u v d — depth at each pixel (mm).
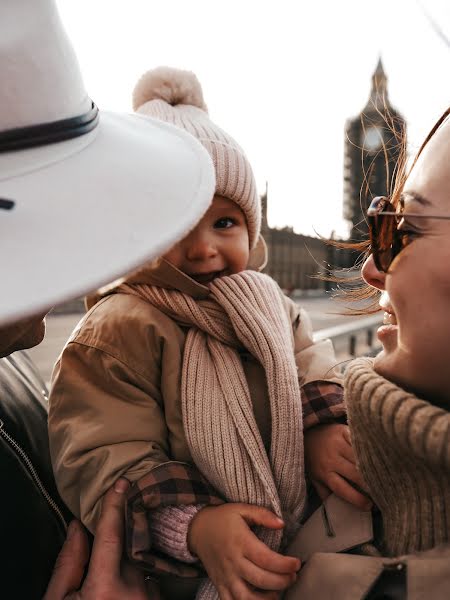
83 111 713
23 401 1215
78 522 1140
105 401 1175
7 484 995
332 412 1217
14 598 948
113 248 618
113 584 989
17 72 615
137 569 1050
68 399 1190
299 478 1137
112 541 1023
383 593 742
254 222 1536
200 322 1239
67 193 640
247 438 1112
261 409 1243
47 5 657
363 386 715
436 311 661
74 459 1133
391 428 656
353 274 1083
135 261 613
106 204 650
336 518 966
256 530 1067
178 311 1246
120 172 691
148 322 1222
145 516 1045
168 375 1207
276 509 1060
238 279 1313
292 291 42375
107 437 1134
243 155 1485
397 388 672
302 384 1304
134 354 1205
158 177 716
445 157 700
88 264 599
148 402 1184
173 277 1268
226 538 979
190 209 697
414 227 694
